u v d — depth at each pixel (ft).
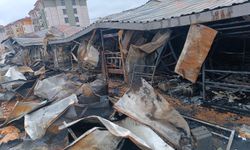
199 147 17.28
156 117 19.84
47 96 33.60
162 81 36.29
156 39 32.68
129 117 20.12
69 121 25.66
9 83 46.42
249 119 22.21
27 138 24.91
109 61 46.73
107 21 38.93
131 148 16.34
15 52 100.01
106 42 47.52
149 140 17.01
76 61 60.75
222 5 21.21
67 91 33.37
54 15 211.00
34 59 88.12
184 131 19.11
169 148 16.02
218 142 19.29
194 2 34.78
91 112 28.50
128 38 38.40
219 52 38.34
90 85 34.88
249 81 30.76
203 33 23.94
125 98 21.39
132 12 45.93
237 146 18.35
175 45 37.35
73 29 89.45
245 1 18.75
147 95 21.02
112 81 45.01
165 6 41.73
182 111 26.53
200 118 24.02
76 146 16.02
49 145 23.07
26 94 40.83
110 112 27.96
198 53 24.99
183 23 25.35
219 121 22.76
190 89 30.89
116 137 15.89
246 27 25.12
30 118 26.50
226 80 32.58
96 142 16.02
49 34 72.90
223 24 24.50
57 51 69.41
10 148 23.63
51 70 60.18
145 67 37.70
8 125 28.60
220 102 27.07
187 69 26.35
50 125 24.76
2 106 38.60
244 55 36.55
